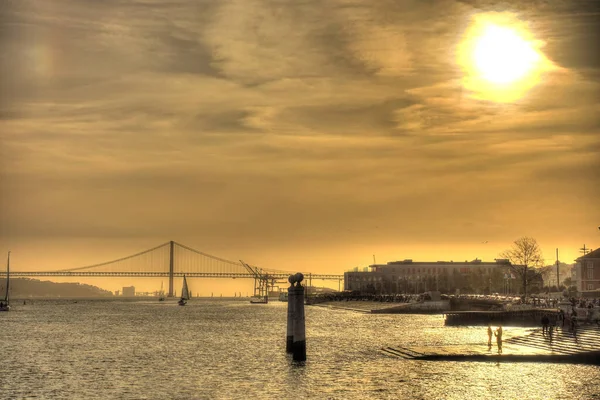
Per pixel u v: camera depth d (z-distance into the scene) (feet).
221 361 366.63
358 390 275.18
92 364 365.20
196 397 270.05
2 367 356.59
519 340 389.80
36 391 286.25
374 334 519.19
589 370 305.53
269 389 281.95
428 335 504.43
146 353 415.44
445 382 284.41
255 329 626.23
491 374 298.97
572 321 374.22
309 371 321.93
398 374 305.32
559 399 253.44
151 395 275.18
